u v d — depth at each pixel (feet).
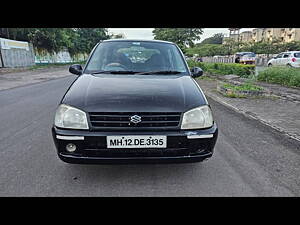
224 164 8.86
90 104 6.88
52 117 15.37
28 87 30.73
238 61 77.87
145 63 10.29
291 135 12.10
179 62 10.69
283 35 192.13
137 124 6.72
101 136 6.60
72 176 7.88
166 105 6.95
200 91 8.21
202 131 7.04
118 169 8.33
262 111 17.22
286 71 31.17
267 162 9.07
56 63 99.19
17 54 65.77
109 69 9.82
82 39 132.98
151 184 7.47
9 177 7.78
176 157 6.90
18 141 11.00
